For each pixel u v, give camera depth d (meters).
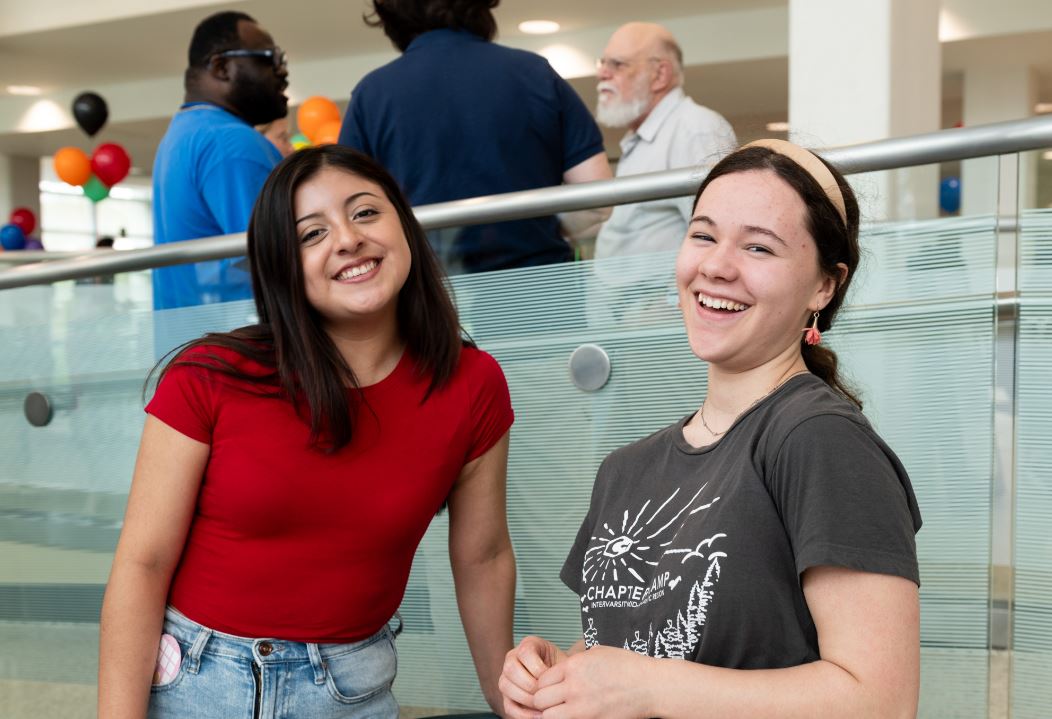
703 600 1.08
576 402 1.98
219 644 1.54
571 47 8.41
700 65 8.09
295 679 1.55
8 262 5.10
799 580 1.05
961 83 8.89
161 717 1.56
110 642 1.52
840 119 2.81
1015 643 1.69
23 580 2.50
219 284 2.21
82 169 7.54
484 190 2.19
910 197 1.71
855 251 1.22
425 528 1.63
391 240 1.55
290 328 1.52
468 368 1.64
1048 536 1.66
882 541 1.00
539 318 1.99
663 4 7.75
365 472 1.54
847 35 2.79
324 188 1.53
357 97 2.27
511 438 2.04
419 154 2.21
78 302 2.37
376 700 1.64
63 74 9.60
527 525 2.04
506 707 1.22
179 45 8.69
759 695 1.01
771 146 1.22
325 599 1.55
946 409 1.71
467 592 1.77
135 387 2.33
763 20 7.87
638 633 1.15
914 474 1.74
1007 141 1.62
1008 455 1.68
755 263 1.16
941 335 1.71
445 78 2.19
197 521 1.56
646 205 1.90
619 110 3.33
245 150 2.41
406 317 1.61
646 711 1.06
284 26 8.14
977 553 1.70
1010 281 1.66
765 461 1.09
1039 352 1.66
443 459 1.60
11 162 11.81
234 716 1.54
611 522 1.25
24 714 2.51
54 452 2.44
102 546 2.41
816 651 1.07
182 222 2.47
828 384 1.26
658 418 1.92
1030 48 7.69
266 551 1.53
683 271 1.21
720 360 1.19
